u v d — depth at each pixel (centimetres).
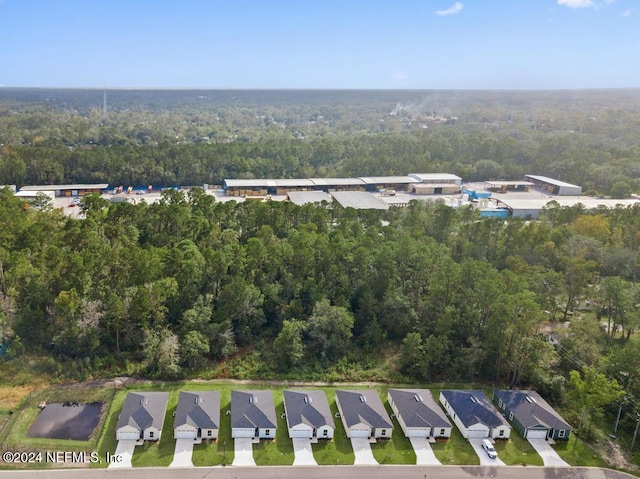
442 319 7812
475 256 10906
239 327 8112
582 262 9450
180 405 6203
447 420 6250
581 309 9750
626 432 6494
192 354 7262
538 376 7206
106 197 16812
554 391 7081
